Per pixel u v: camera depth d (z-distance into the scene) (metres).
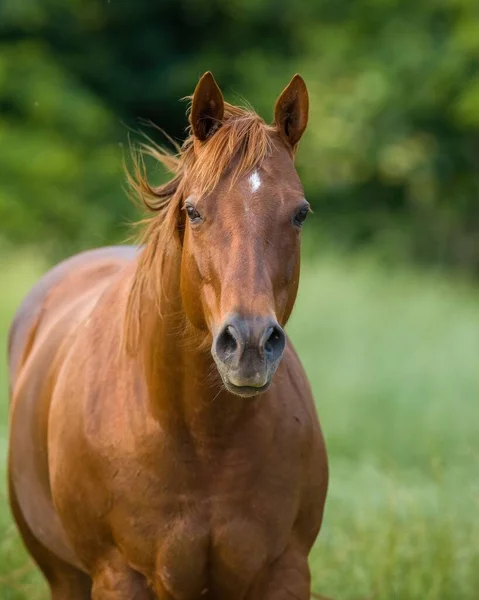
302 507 5.86
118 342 6.00
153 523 5.62
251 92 32.38
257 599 5.77
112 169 27.25
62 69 29.58
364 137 33.06
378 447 13.48
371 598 8.16
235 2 34.66
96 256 8.08
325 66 33.44
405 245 33.41
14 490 7.24
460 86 31.25
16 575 8.12
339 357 18.75
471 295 27.88
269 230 5.09
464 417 15.04
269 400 5.70
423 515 9.14
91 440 5.80
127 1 33.91
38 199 25.77
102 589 5.87
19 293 24.20
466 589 8.39
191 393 5.49
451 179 33.75
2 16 30.16
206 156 5.25
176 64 34.44
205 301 5.17
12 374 8.13
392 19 33.41
